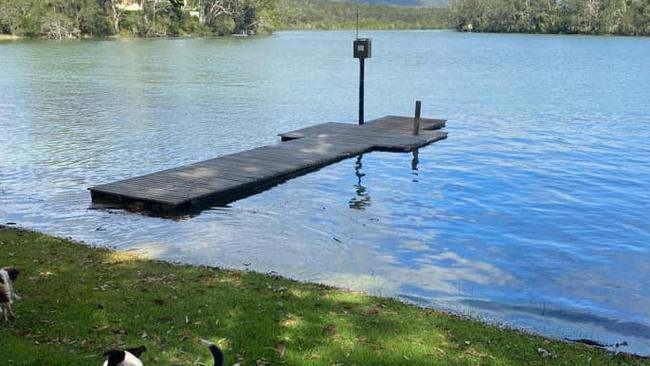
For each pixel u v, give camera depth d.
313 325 7.70
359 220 14.76
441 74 57.12
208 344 5.52
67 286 8.88
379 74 56.91
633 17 136.75
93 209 15.38
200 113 32.62
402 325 7.91
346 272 11.40
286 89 44.59
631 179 18.94
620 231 14.08
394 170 20.05
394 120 28.86
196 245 12.80
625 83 48.91
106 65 64.25
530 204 16.25
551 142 25.00
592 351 7.70
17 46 94.81
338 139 24.03
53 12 116.19
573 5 146.38
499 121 30.53
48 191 17.09
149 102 36.78
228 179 17.39
